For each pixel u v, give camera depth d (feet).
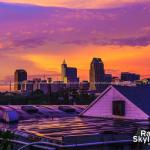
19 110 149.59
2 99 245.65
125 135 105.81
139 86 158.40
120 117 147.13
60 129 119.85
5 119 135.13
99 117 153.79
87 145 98.78
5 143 71.36
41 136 105.60
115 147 103.45
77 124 132.46
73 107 170.81
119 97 149.07
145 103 147.13
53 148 97.40
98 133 110.42
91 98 242.99
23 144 100.94
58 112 158.92
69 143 97.66
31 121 138.72
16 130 115.96
